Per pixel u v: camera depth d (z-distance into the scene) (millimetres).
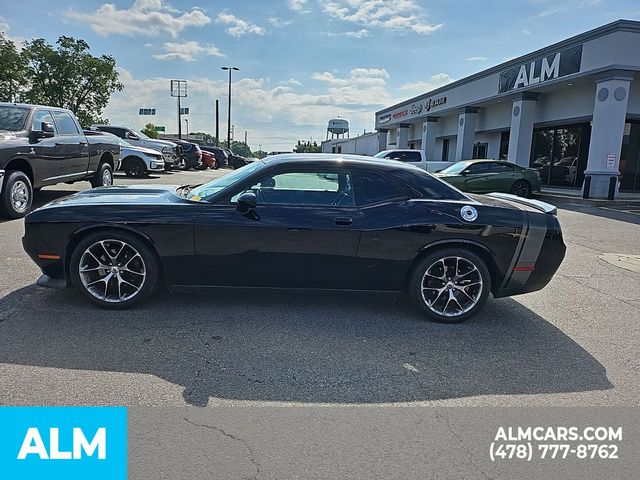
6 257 6012
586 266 6922
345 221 4336
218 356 3609
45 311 4332
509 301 5258
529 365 3695
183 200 4492
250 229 4293
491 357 3812
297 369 3467
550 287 5832
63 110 10227
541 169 21891
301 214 4340
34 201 10414
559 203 15789
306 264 4379
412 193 4504
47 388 3070
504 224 4422
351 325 4340
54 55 49656
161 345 3752
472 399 3166
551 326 4539
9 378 3174
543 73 18203
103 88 52719
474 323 4547
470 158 25094
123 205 4371
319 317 4484
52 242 4316
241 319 4344
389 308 4812
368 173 4520
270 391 3156
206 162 32062
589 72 15875
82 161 10438
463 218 4395
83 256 4332
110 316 4285
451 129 28891
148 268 4367
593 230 10141
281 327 4211
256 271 4387
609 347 4082
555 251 4539
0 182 7984
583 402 3178
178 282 4445
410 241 4363
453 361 3715
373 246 4355
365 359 3680
